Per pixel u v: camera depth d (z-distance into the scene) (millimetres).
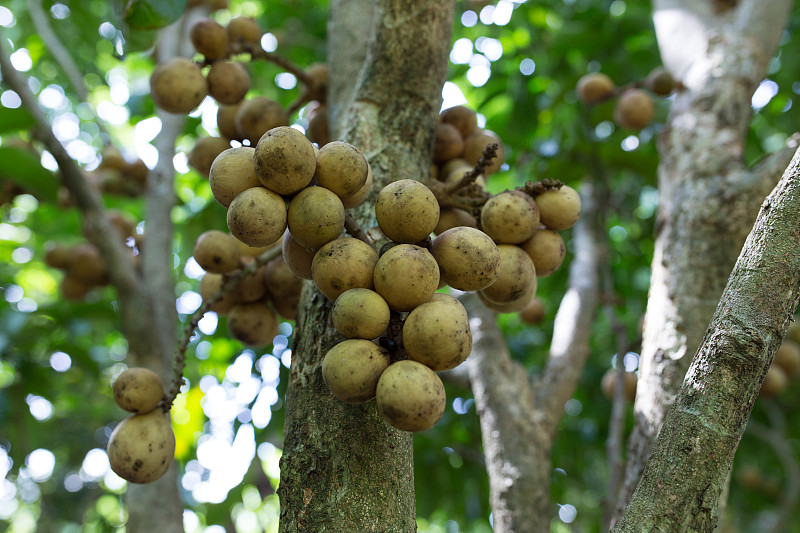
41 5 4105
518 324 4992
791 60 4430
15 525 10367
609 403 4629
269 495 4340
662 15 3021
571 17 4598
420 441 4020
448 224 1759
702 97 2562
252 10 5246
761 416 4605
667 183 2447
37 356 4066
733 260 2098
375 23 1932
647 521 1189
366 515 1379
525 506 2377
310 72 2420
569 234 4512
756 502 5242
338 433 1444
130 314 2904
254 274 2047
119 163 3750
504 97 4805
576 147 4207
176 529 2502
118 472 1752
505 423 2543
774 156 2211
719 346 1240
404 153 1810
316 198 1396
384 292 1372
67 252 3555
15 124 3061
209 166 2064
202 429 4184
